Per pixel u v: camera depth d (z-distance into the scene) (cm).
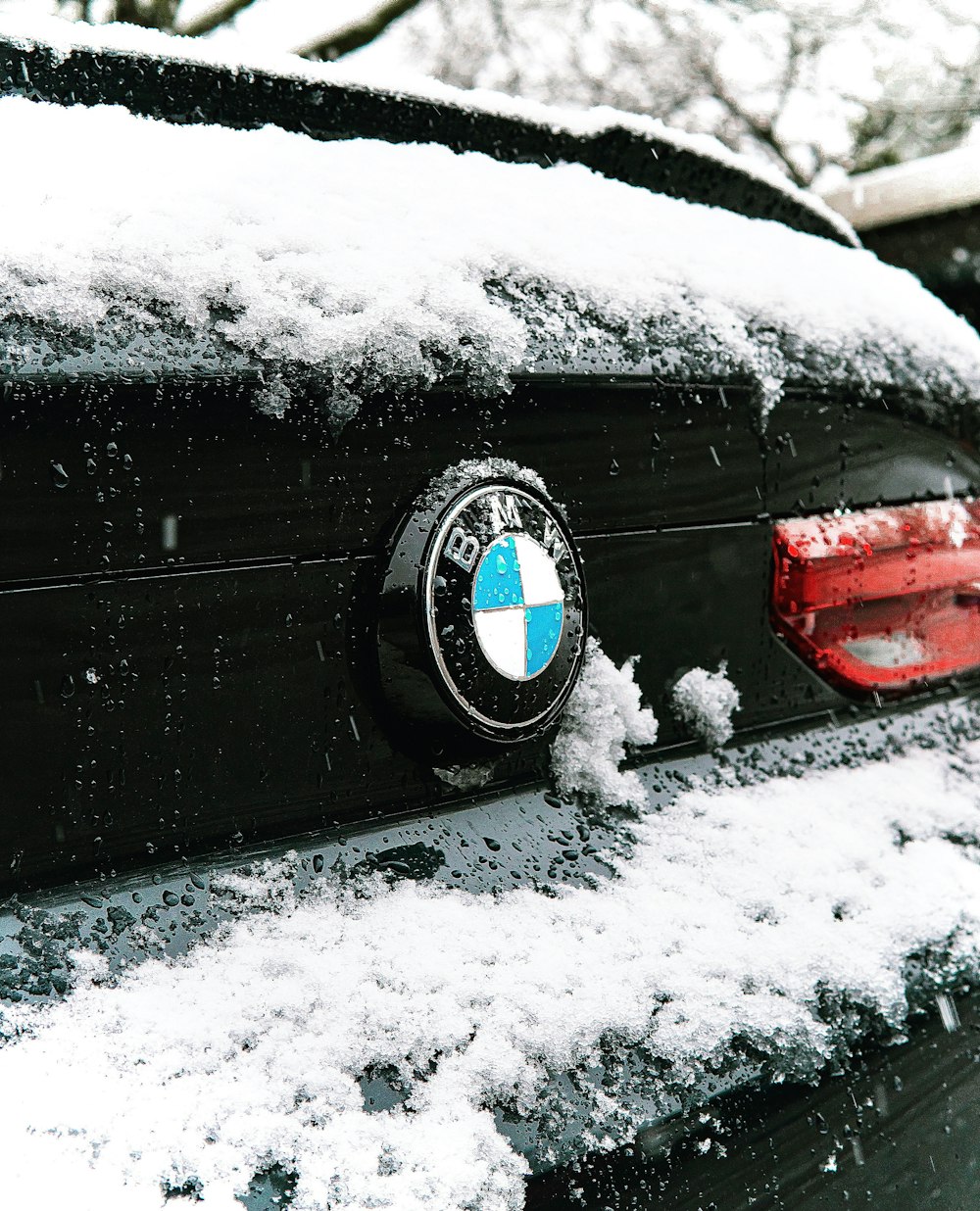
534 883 96
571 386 100
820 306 126
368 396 90
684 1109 88
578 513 102
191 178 90
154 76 106
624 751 108
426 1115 79
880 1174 100
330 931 86
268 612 87
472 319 95
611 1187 82
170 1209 69
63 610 79
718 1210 88
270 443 86
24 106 91
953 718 138
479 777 99
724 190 145
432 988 85
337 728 91
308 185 95
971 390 137
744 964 97
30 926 78
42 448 77
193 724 85
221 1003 79
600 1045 87
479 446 96
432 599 90
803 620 120
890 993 104
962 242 240
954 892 115
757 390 114
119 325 80
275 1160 73
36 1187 67
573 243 109
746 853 107
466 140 124
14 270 77
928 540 129
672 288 113
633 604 107
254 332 84
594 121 134
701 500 111
